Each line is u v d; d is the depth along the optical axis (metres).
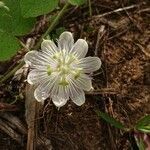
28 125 0.13
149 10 0.15
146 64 0.14
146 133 0.13
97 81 0.14
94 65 0.12
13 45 0.12
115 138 0.13
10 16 0.12
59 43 0.12
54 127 0.13
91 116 0.13
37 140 0.13
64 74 0.12
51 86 0.12
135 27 0.15
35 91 0.12
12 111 0.13
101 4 0.15
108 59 0.14
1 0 0.12
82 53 0.12
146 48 0.14
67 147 0.13
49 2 0.12
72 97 0.12
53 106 0.13
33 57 0.12
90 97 0.13
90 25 0.15
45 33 0.13
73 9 0.15
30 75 0.12
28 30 0.12
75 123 0.13
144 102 0.13
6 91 0.13
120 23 0.15
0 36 0.12
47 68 0.12
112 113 0.13
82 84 0.12
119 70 0.14
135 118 0.13
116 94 0.14
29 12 0.12
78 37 0.15
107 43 0.14
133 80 0.14
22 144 0.13
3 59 0.12
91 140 0.13
